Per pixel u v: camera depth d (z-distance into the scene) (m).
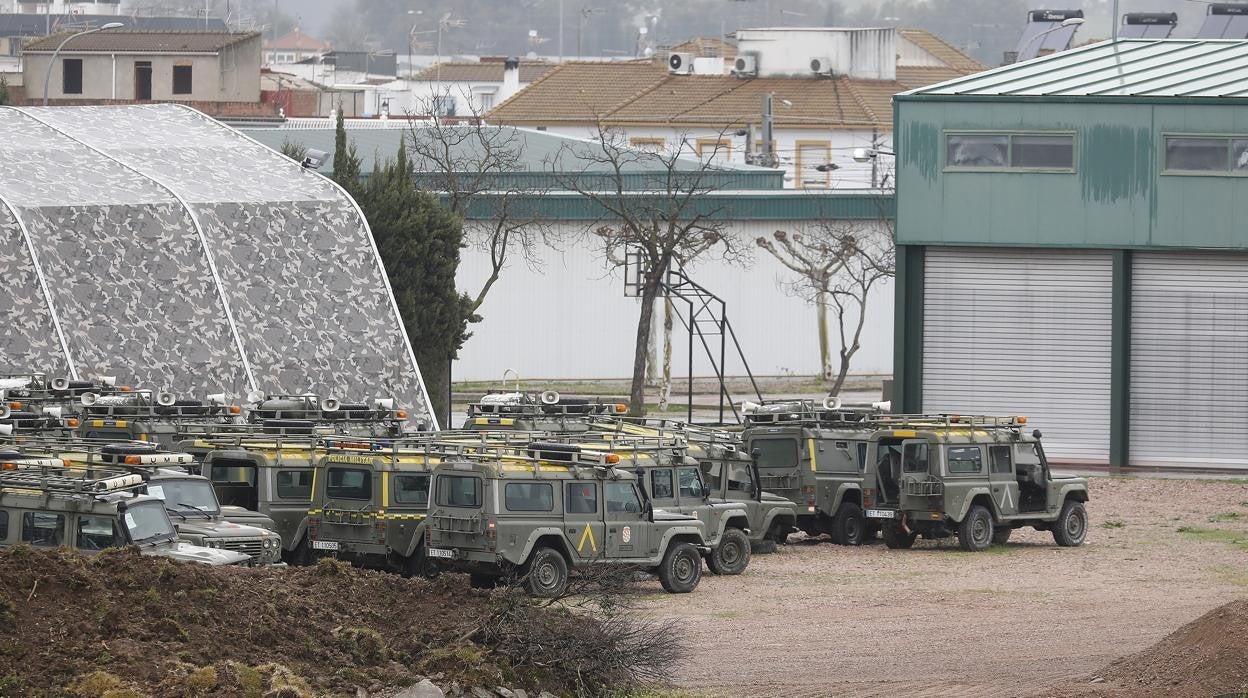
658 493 101.38
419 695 62.09
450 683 63.69
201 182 169.38
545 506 91.12
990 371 171.88
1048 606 94.81
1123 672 71.50
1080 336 169.50
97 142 179.38
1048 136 168.25
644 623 77.69
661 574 97.00
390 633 67.75
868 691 72.38
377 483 94.06
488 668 65.19
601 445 101.56
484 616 69.19
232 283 158.38
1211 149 164.75
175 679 58.19
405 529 93.75
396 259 181.38
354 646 65.00
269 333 158.12
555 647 68.88
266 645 63.47
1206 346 166.62
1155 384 168.00
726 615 90.69
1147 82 169.75
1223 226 164.38
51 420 107.44
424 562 93.25
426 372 185.25
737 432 128.50
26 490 79.00
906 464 117.00
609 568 83.06
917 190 171.38
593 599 81.56
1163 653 72.31
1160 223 165.75
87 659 58.94
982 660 79.56
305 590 69.38
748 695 71.25
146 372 149.50
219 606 64.44
